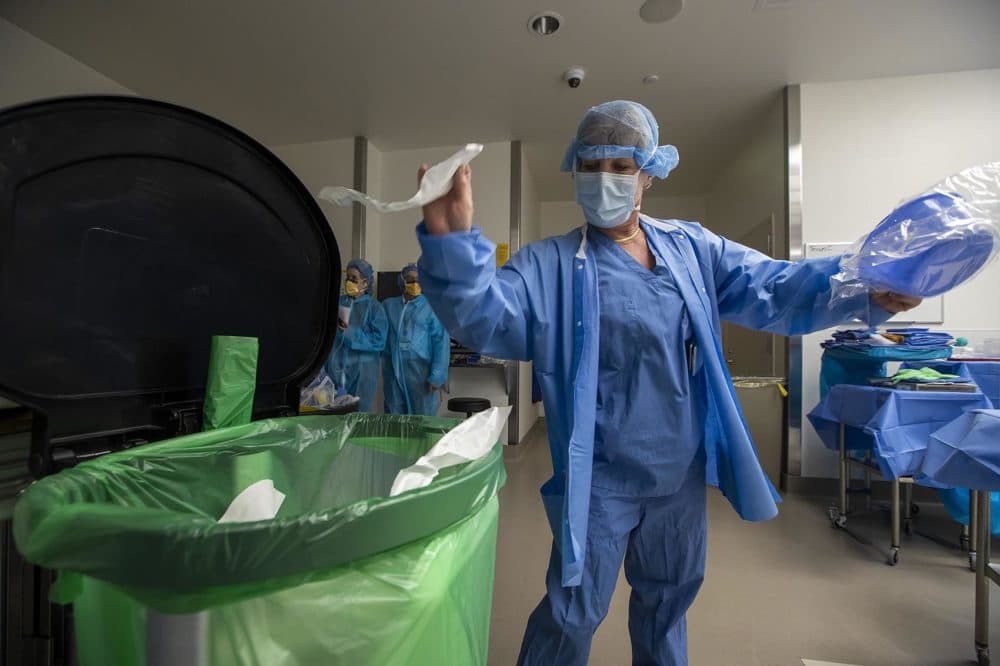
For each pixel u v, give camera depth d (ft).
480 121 11.03
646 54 8.45
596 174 3.03
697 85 9.40
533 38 8.09
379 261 12.62
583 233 3.28
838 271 2.95
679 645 3.26
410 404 9.87
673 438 2.91
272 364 2.80
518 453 11.71
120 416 2.11
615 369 2.97
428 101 10.20
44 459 1.81
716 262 3.39
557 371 2.99
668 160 3.26
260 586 1.10
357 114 10.71
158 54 8.70
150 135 2.12
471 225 2.16
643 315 2.89
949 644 4.47
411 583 1.29
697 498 3.15
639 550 3.20
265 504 1.98
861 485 9.00
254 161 2.60
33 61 8.27
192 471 1.96
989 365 7.09
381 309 9.96
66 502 1.38
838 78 9.09
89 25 7.97
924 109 8.89
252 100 10.20
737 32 7.84
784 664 4.21
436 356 9.55
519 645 4.36
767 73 8.95
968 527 6.05
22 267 1.73
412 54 8.60
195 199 2.35
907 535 7.06
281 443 2.32
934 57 8.38
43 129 1.76
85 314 1.95
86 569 1.08
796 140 9.28
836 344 8.05
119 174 2.03
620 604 5.15
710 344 2.92
